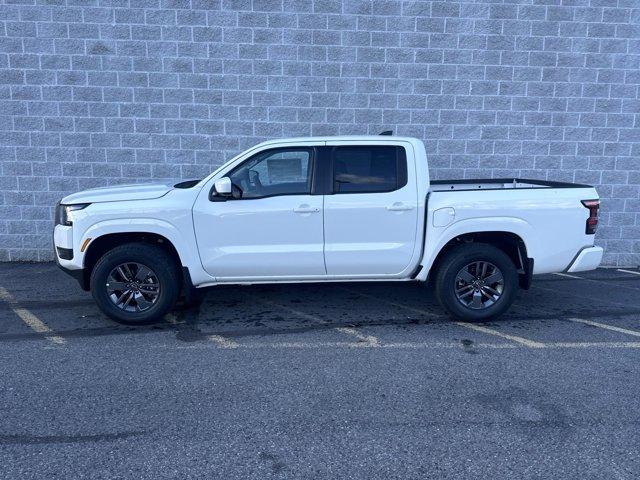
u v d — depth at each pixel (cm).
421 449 371
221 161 895
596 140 913
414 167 604
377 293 748
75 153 882
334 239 599
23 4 845
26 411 421
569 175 918
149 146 886
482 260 610
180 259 593
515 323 627
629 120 910
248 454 365
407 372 491
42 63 859
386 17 874
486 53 889
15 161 880
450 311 618
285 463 355
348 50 879
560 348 549
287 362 512
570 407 429
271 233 594
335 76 884
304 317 645
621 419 411
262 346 552
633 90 905
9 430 394
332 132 896
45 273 835
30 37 852
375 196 596
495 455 364
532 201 600
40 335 582
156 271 593
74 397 443
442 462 356
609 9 884
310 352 536
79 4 849
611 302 715
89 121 876
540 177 918
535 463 355
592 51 894
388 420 408
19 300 704
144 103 876
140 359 519
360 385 465
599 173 919
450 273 609
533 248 607
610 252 934
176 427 398
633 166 918
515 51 889
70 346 551
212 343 560
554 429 396
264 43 872
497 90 897
